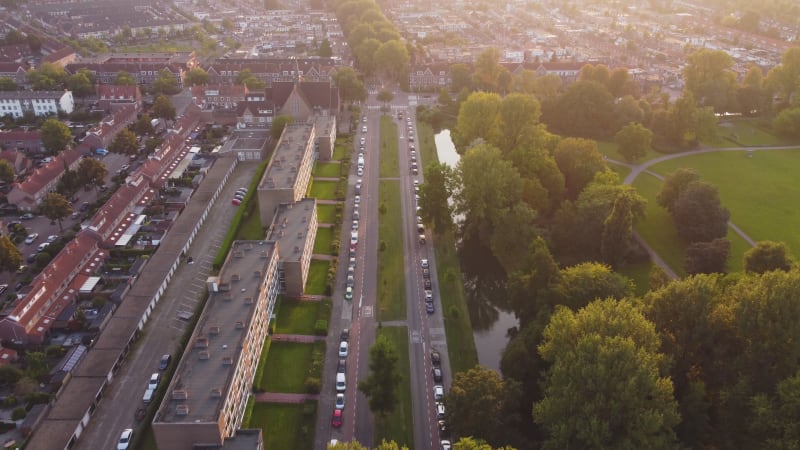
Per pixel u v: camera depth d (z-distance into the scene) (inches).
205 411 4709.6
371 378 5241.1
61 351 6146.7
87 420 5442.9
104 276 7386.8
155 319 6752.0
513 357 5605.3
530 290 6186.0
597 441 4234.7
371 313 6914.4
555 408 4564.5
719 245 7519.7
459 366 6210.6
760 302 4815.5
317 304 7022.6
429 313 6963.6
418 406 5698.8
